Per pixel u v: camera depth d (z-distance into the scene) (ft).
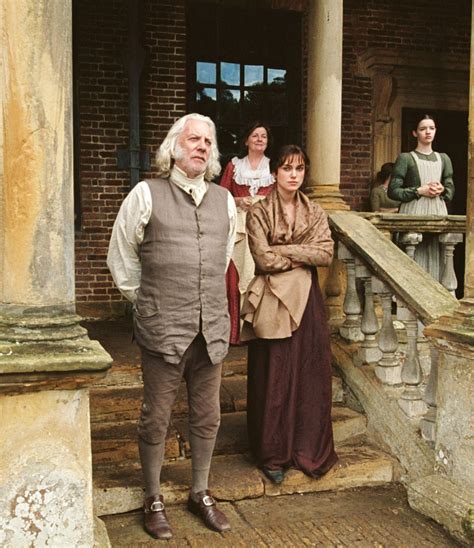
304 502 10.89
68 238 8.30
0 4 7.87
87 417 8.20
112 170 22.63
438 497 10.24
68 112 8.17
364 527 10.06
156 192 9.00
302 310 10.89
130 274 9.32
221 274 9.40
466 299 10.29
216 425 9.88
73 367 7.78
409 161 15.84
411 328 11.89
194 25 24.45
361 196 25.73
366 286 13.28
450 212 27.78
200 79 24.72
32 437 7.96
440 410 10.68
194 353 9.44
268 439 10.94
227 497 10.75
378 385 12.73
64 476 8.08
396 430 11.93
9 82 7.86
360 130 25.59
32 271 8.02
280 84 25.68
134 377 13.46
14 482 7.91
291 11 24.95
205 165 9.07
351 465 11.48
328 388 11.28
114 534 9.68
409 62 25.55
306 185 16.19
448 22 26.21
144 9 22.86
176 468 11.12
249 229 11.18
